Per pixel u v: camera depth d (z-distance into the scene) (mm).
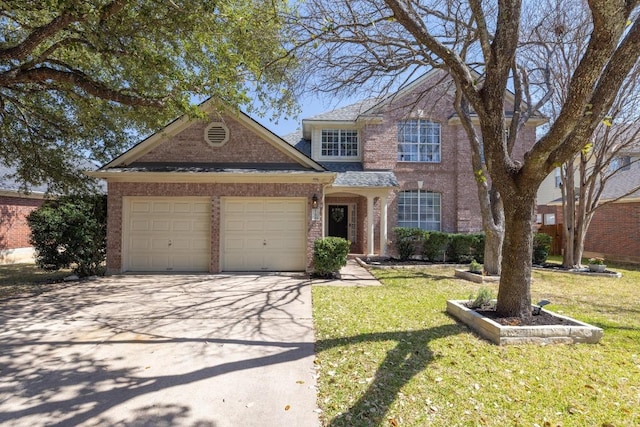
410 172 17141
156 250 11391
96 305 7496
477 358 4641
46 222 10188
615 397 3721
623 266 14523
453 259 14578
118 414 3387
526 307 5797
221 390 3855
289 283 9883
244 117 11688
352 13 8602
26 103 10203
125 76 8391
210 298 8133
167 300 7941
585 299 8367
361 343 5184
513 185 5770
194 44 7824
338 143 17969
